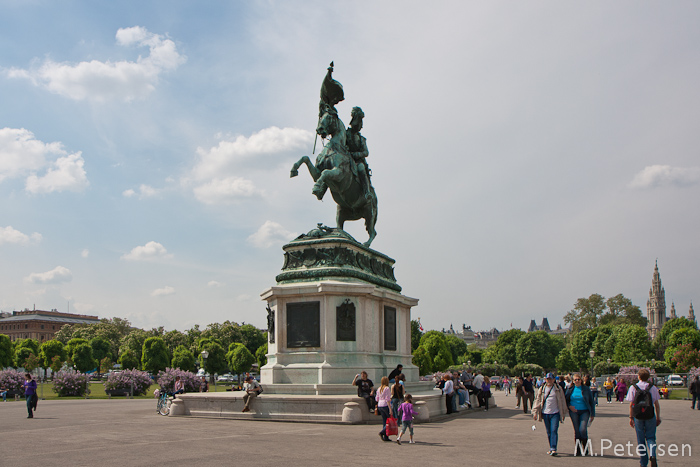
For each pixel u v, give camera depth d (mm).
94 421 20469
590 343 119812
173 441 14391
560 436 16734
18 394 43594
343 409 18719
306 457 12000
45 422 20234
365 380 19219
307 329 22094
